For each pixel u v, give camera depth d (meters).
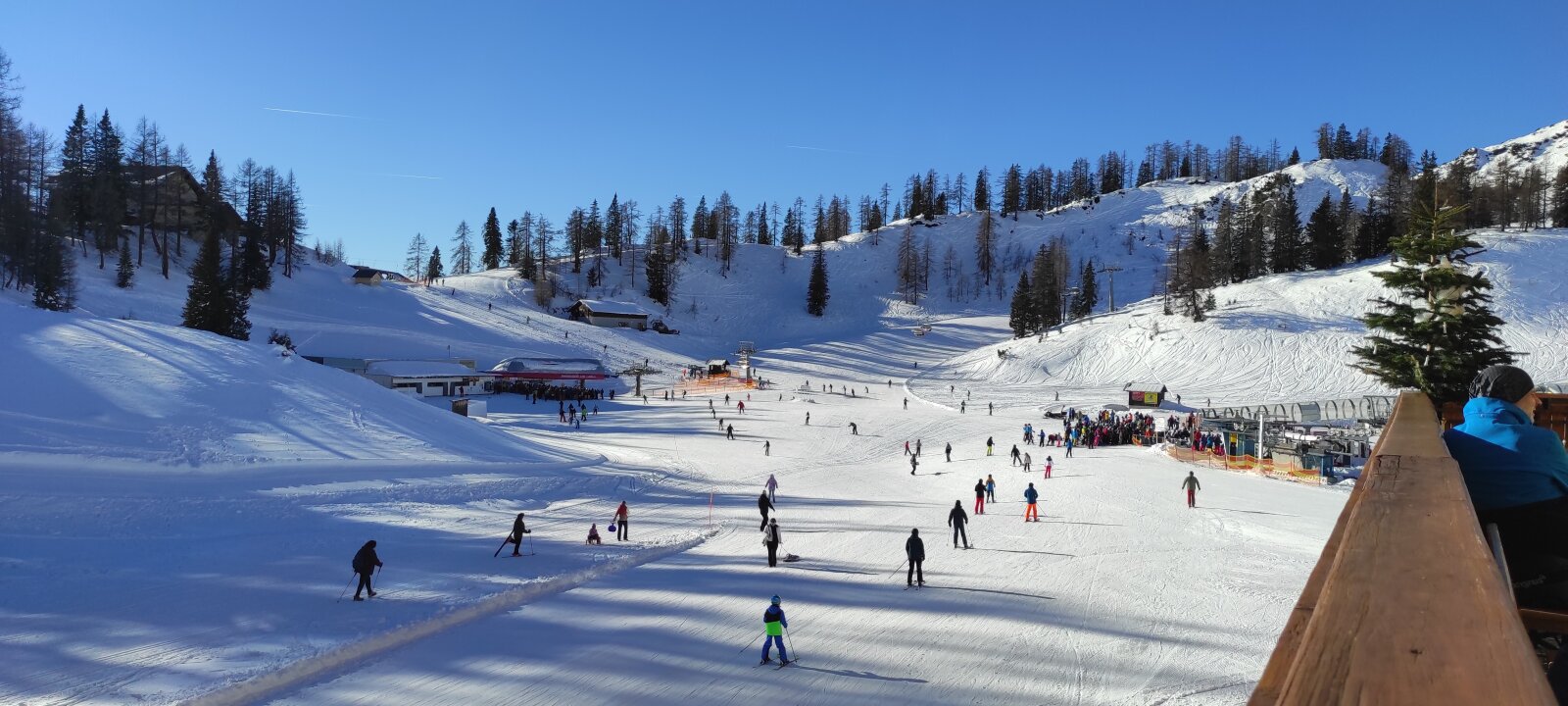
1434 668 1.08
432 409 47.88
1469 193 122.81
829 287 162.50
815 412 73.12
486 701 13.38
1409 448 2.67
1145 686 13.35
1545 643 2.46
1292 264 119.56
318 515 28.33
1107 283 162.25
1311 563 21.78
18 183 78.12
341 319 99.38
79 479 27.12
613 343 111.12
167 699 13.05
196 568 21.20
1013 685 13.58
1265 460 40.56
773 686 13.79
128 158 106.19
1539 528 2.49
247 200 112.00
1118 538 25.59
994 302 158.38
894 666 14.59
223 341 44.50
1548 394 7.44
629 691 13.71
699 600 19.06
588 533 27.67
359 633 16.22
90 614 17.14
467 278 144.00
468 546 25.02
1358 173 198.00
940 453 54.34
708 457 51.22
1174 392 78.88
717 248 178.25
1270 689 1.28
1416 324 28.20
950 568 22.03
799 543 26.08
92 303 80.44
